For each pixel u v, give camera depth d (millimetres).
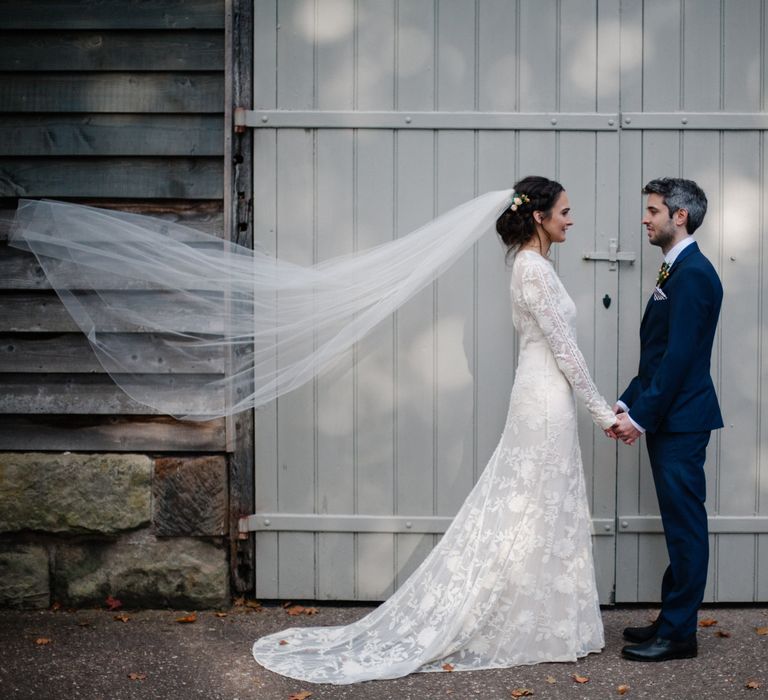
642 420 3637
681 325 3607
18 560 4184
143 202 4160
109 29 4102
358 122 4133
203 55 4105
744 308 4168
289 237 4184
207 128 4125
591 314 4168
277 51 4137
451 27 4117
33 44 4117
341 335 4090
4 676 3514
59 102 4121
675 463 3664
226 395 4129
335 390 4203
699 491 3674
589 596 3709
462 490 4207
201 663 3633
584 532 3713
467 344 4180
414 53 4129
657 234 3736
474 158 4141
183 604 4195
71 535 4180
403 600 3771
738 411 4184
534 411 3676
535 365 3713
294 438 4219
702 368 3697
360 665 3561
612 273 4156
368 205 4164
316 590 4262
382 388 4195
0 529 4156
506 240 3820
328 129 4152
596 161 4137
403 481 4215
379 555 4242
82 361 4156
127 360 4121
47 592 4199
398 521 4207
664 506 3697
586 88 4117
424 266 3932
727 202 4145
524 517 3650
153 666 3607
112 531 4152
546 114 4117
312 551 4254
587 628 3691
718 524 4199
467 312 4168
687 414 3652
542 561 3635
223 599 4195
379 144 4152
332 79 4145
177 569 4184
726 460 4195
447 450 4199
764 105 4125
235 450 4223
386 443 4207
